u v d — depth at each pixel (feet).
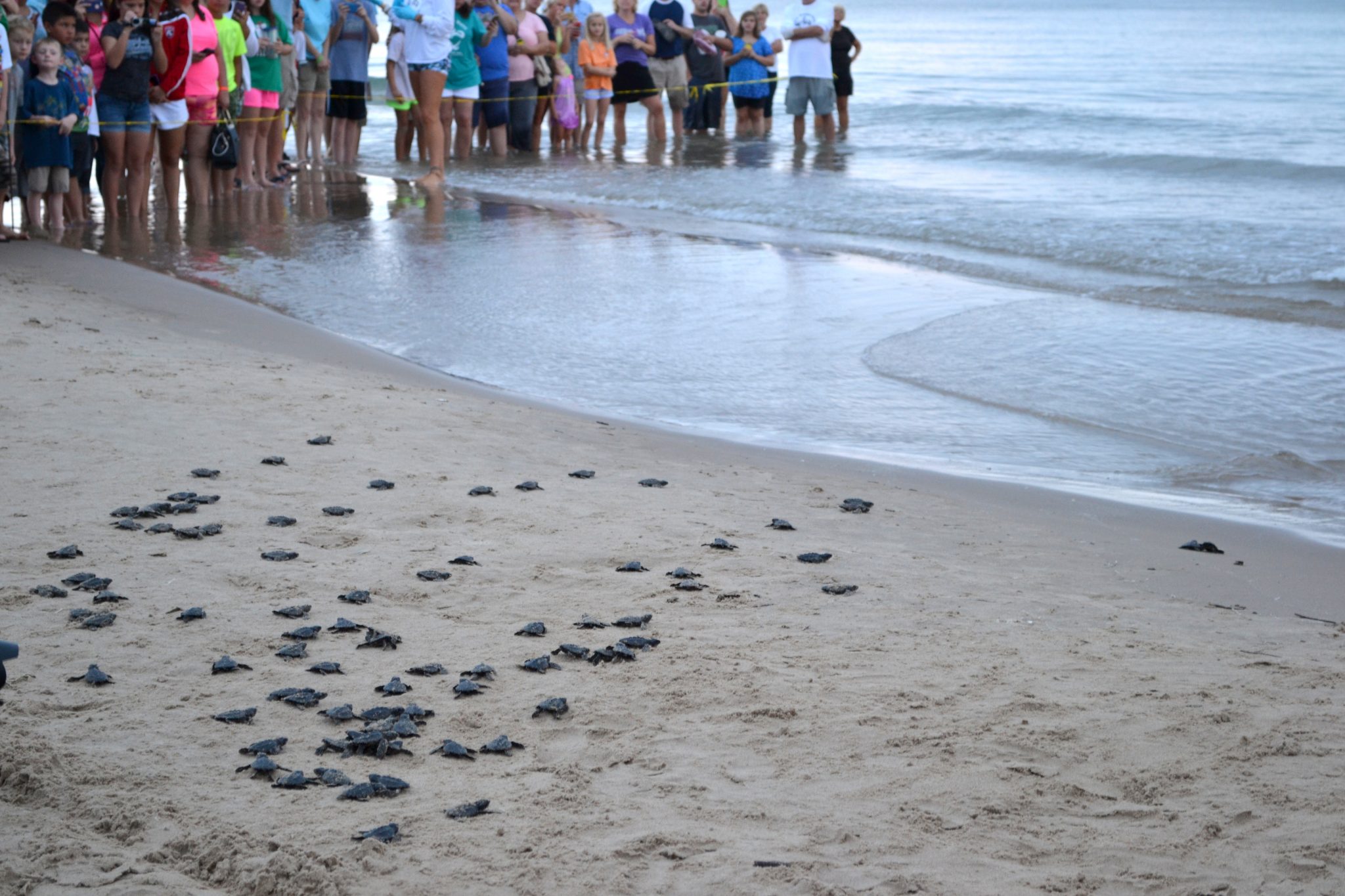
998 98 112.68
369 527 18.40
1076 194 56.29
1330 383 28.22
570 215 51.65
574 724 12.51
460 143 69.21
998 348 31.55
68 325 29.45
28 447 20.90
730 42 80.33
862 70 153.79
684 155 71.31
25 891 9.45
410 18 57.41
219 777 11.28
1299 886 9.80
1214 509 21.22
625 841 10.31
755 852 10.18
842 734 12.37
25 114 40.78
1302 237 44.04
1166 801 11.17
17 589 15.49
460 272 39.91
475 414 25.20
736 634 14.94
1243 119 90.99
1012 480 22.52
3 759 11.39
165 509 18.34
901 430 25.72
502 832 10.41
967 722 12.65
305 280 38.45
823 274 40.16
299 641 14.35
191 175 49.73
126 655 13.88
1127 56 174.60
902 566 17.75
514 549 17.76
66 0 41.96
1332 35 225.97
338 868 9.75
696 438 24.81
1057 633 15.30
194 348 28.78
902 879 9.78
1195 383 28.58
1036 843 10.41
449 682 13.47
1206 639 15.28
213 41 47.70
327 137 71.26
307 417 23.84
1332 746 12.21
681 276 39.63
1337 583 17.69
